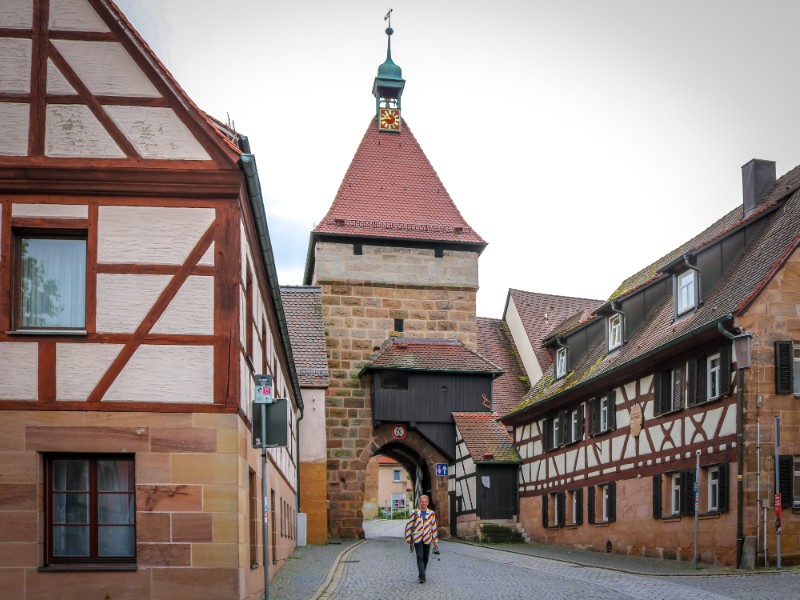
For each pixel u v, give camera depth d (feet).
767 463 61.82
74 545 38.40
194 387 38.86
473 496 115.03
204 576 37.93
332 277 132.26
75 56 40.24
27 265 39.60
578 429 94.32
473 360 129.08
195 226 39.70
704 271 74.38
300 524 99.66
